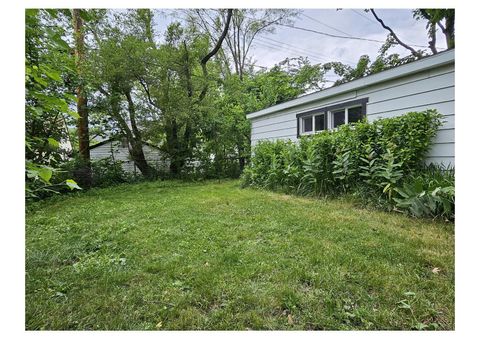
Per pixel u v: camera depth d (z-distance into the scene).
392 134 3.72
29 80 1.22
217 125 9.91
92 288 1.62
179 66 8.77
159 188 7.00
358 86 4.92
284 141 6.42
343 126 4.50
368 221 2.95
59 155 5.98
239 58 15.17
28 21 1.10
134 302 1.48
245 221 3.12
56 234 2.79
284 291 1.52
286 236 2.54
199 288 1.59
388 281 1.62
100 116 8.38
